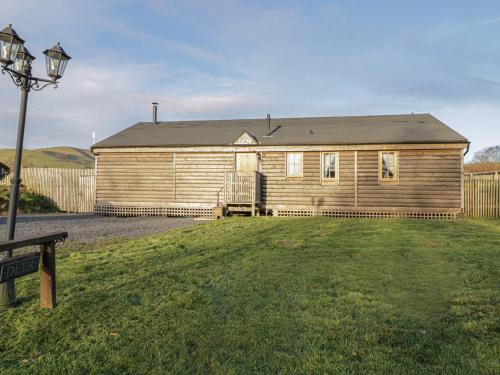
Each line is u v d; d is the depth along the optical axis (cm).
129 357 351
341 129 1938
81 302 494
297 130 1992
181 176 1905
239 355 348
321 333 392
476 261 709
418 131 1773
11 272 403
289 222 1398
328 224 1318
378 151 1716
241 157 1862
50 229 1286
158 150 1908
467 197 1627
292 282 573
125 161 1961
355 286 548
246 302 486
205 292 529
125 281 589
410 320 421
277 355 346
